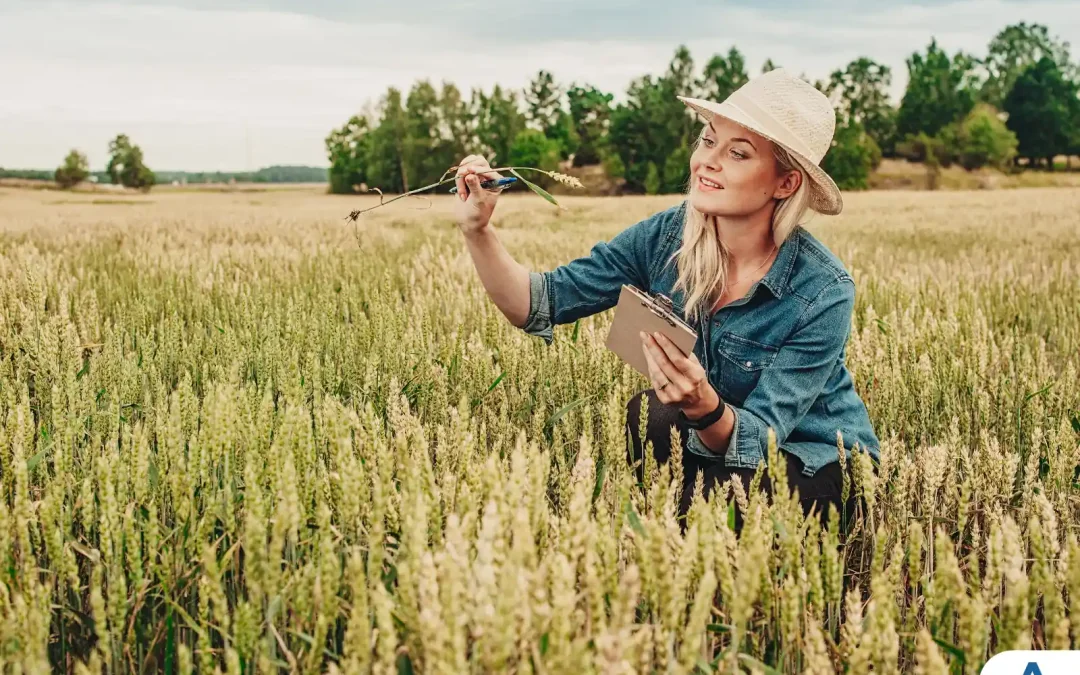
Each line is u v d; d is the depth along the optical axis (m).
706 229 2.89
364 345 4.12
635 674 1.26
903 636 1.91
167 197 66.25
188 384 2.38
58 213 25.95
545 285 3.28
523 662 1.32
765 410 2.72
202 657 1.50
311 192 99.38
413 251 10.76
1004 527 1.70
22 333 4.19
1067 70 115.50
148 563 1.91
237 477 2.14
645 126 86.06
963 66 114.19
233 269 8.08
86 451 2.46
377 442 2.16
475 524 1.79
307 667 1.50
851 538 2.40
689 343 2.41
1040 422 3.21
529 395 3.47
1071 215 23.41
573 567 1.44
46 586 1.70
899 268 9.60
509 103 92.44
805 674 1.49
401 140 91.88
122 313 4.98
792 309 2.83
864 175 84.19
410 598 1.42
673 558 1.73
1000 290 6.69
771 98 2.71
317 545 1.85
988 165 93.81
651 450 2.23
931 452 2.30
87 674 1.25
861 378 3.64
